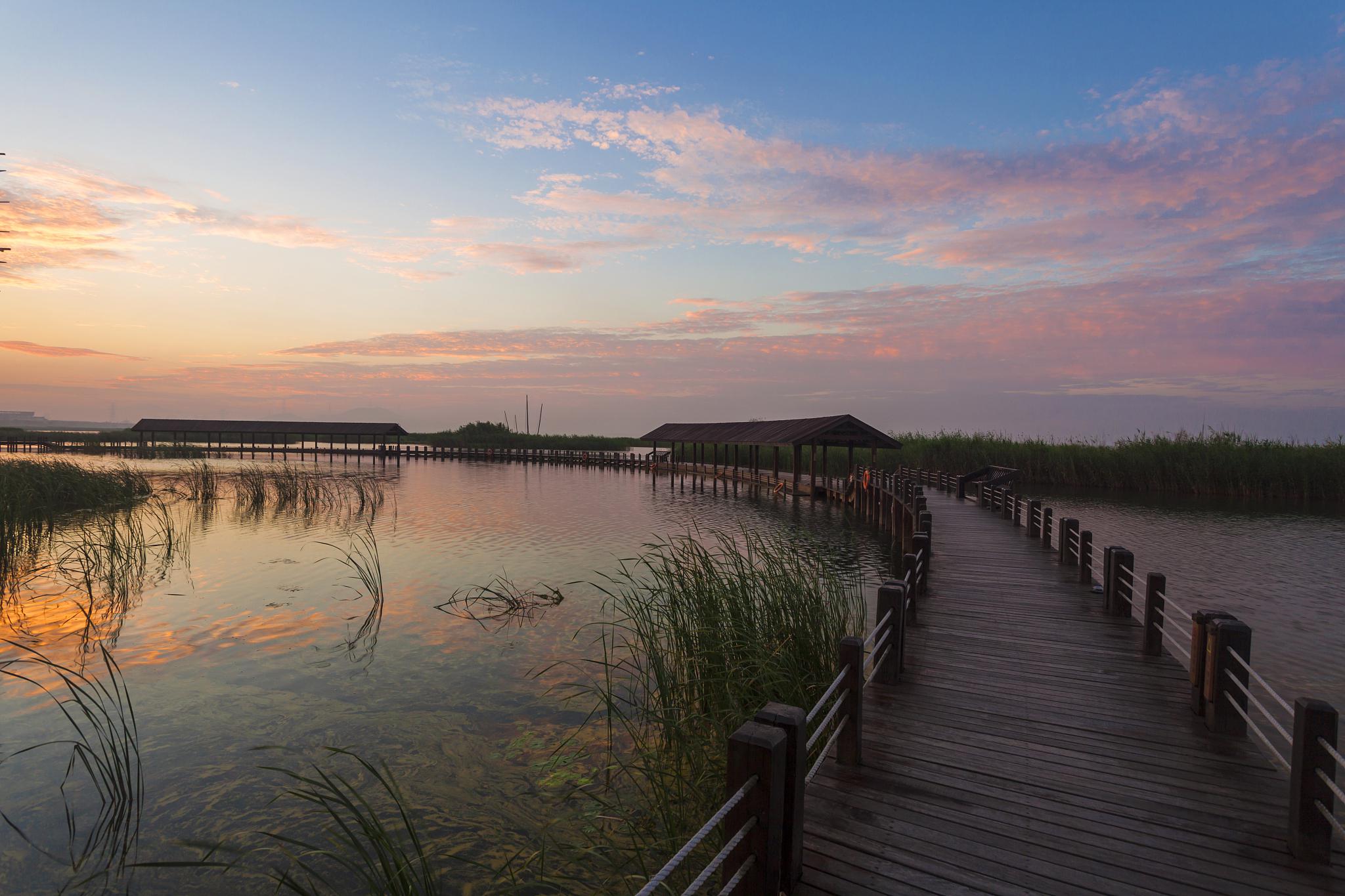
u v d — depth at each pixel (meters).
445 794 6.00
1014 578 11.48
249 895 4.75
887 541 20.14
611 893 4.55
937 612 9.39
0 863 5.10
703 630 7.40
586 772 6.28
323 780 6.23
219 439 64.06
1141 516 23.27
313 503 26.55
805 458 48.28
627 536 20.44
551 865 4.94
